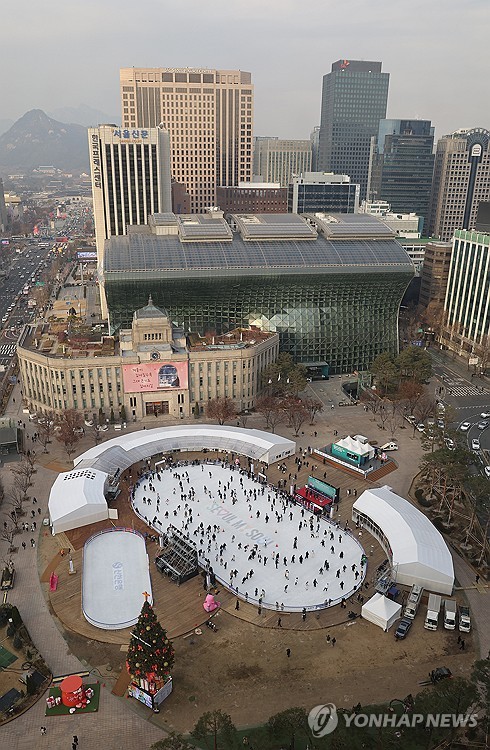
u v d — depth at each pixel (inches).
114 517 5777.6
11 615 4407.0
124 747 3479.3
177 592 4798.2
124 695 3846.0
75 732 3582.7
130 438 7175.2
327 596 4751.5
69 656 4153.5
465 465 5693.9
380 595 4571.9
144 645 3636.8
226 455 7185.0
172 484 6456.7
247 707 3735.2
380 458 7057.1
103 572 5012.3
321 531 5644.7
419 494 6284.5
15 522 5521.7
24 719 3671.3
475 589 4872.0
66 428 7101.4
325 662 4101.9
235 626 4436.5
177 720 3656.5
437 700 3307.1
